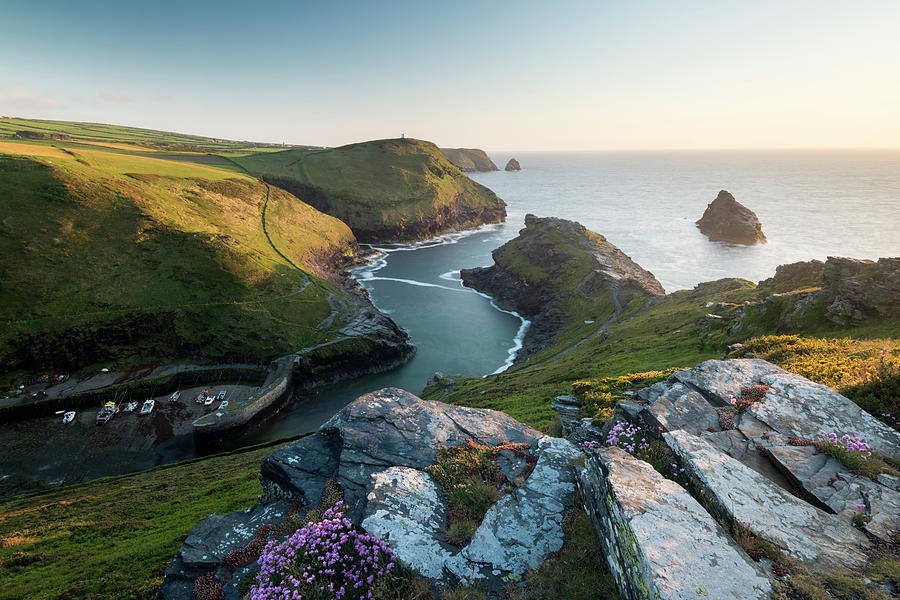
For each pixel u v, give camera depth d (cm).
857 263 4403
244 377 8919
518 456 1295
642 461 982
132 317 9431
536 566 902
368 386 9219
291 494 1347
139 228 11762
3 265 9350
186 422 7419
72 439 6838
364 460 1319
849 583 684
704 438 1180
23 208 10831
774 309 4931
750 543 764
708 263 17312
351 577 910
